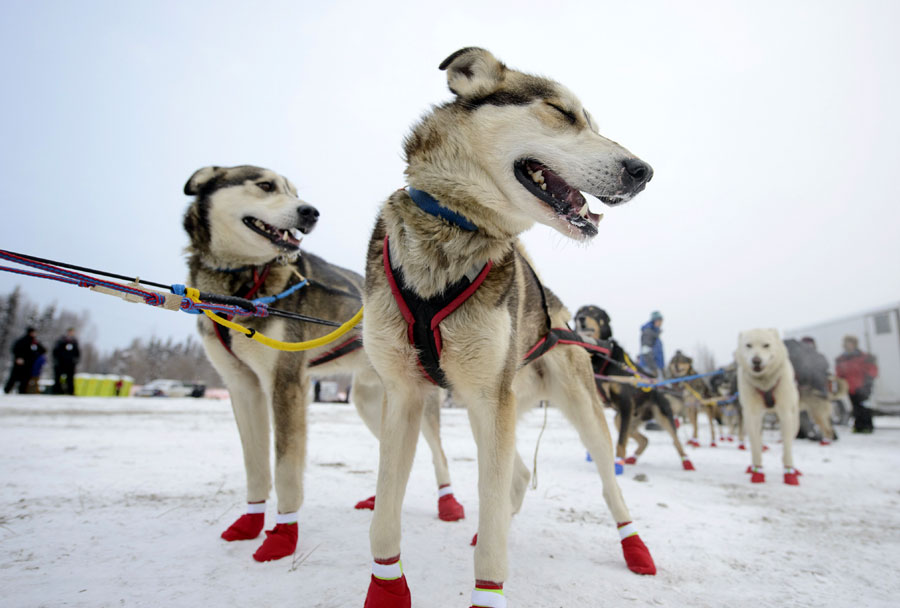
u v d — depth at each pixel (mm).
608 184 2035
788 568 2711
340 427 9703
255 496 2854
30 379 15922
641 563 2523
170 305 2152
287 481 2633
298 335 2963
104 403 14125
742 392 5938
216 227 3123
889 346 12742
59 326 60906
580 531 3250
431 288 1972
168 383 31281
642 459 7703
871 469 6582
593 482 5105
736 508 4207
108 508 3297
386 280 2072
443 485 3496
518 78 2277
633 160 2045
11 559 2365
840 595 2350
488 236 2074
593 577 2422
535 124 2137
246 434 2910
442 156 2070
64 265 1851
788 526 3643
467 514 3584
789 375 5727
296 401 2799
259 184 3225
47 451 5395
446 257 1982
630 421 6664
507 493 1881
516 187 2086
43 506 3277
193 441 6785
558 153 2094
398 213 2094
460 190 2055
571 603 2100
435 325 1951
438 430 3621
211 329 2881
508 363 2033
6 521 2930
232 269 3109
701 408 11070
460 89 2248
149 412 11688
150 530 2883
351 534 2924
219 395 30047
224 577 2236
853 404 12227
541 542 2959
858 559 2908
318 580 2217
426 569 2418
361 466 5430
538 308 2938
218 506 3467
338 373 3631
